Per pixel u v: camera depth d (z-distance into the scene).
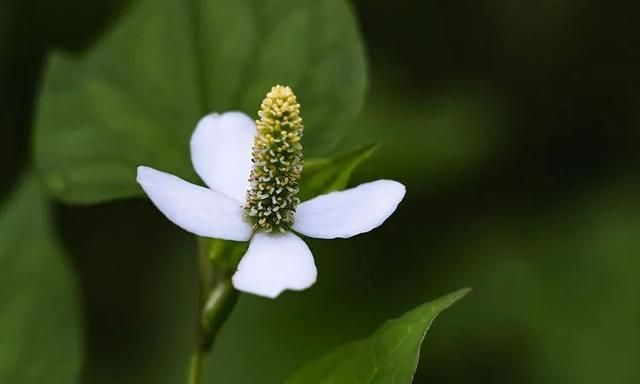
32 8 0.51
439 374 0.49
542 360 0.49
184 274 0.50
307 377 0.30
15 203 0.33
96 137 0.33
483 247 0.52
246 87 0.33
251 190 0.30
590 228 0.53
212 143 0.31
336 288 0.47
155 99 0.33
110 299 0.53
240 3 0.33
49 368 0.33
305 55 0.33
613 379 0.49
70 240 0.52
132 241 0.53
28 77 0.51
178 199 0.30
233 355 0.45
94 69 0.33
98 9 0.51
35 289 0.33
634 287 0.51
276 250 0.30
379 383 0.29
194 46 0.33
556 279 0.51
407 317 0.29
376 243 0.51
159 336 0.49
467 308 0.50
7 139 0.51
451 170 0.52
